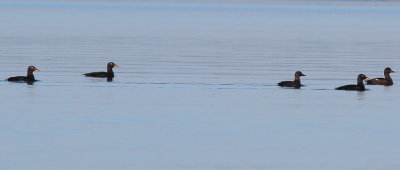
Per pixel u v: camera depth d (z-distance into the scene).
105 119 54.47
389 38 152.25
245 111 58.41
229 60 99.25
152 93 67.44
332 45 130.50
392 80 78.94
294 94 67.44
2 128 50.88
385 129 51.88
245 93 67.94
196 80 76.62
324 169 41.56
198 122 53.78
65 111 57.56
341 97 65.88
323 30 185.12
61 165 41.75
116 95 65.88
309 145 46.94
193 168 41.41
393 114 57.56
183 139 48.12
